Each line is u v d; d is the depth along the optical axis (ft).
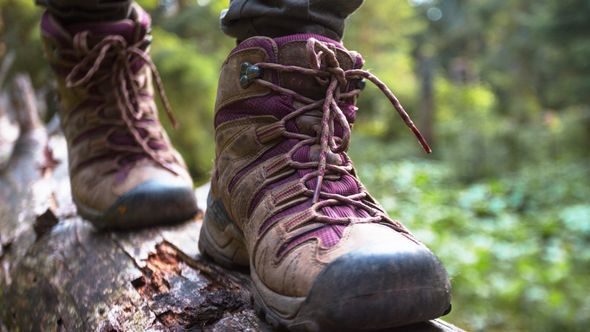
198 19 13.57
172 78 11.41
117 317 3.19
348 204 2.61
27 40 12.59
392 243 2.28
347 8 2.95
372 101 22.77
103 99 4.14
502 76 37.55
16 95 8.28
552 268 12.35
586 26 24.30
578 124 26.61
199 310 3.02
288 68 2.69
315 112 2.74
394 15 19.02
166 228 4.15
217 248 3.38
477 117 27.78
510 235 14.69
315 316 2.27
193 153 12.30
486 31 45.32
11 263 4.67
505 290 10.79
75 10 3.90
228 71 2.89
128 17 4.16
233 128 2.91
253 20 2.94
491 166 22.89
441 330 2.47
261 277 2.62
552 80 30.42
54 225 4.77
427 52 46.16
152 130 4.32
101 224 4.14
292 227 2.52
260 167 2.81
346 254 2.26
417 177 18.86
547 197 19.38
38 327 3.79
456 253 11.91
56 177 6.57
